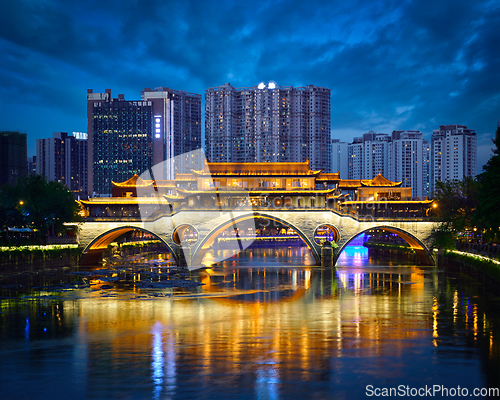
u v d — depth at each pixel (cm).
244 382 2541
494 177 5662
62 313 4734
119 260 10719
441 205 9112
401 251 10906
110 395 2378
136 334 3772
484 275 6444
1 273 7144
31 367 2869
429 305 5103
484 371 2722
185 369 2778
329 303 5309
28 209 8419
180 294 6025
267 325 4084
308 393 2375
